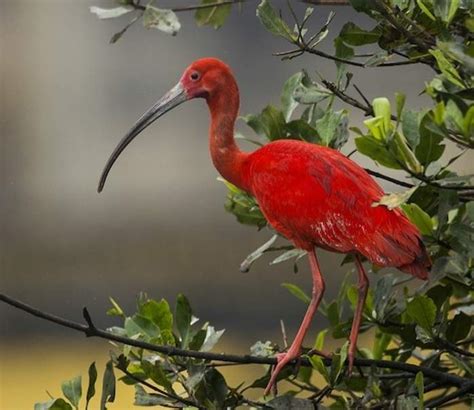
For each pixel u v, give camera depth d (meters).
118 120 18.22
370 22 16.69
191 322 8.98
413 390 8.91
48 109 18.33
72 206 17.88
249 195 10.09
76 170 18.08
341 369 8.50
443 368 9.41
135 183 17.86
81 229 17.75
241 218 10.15
